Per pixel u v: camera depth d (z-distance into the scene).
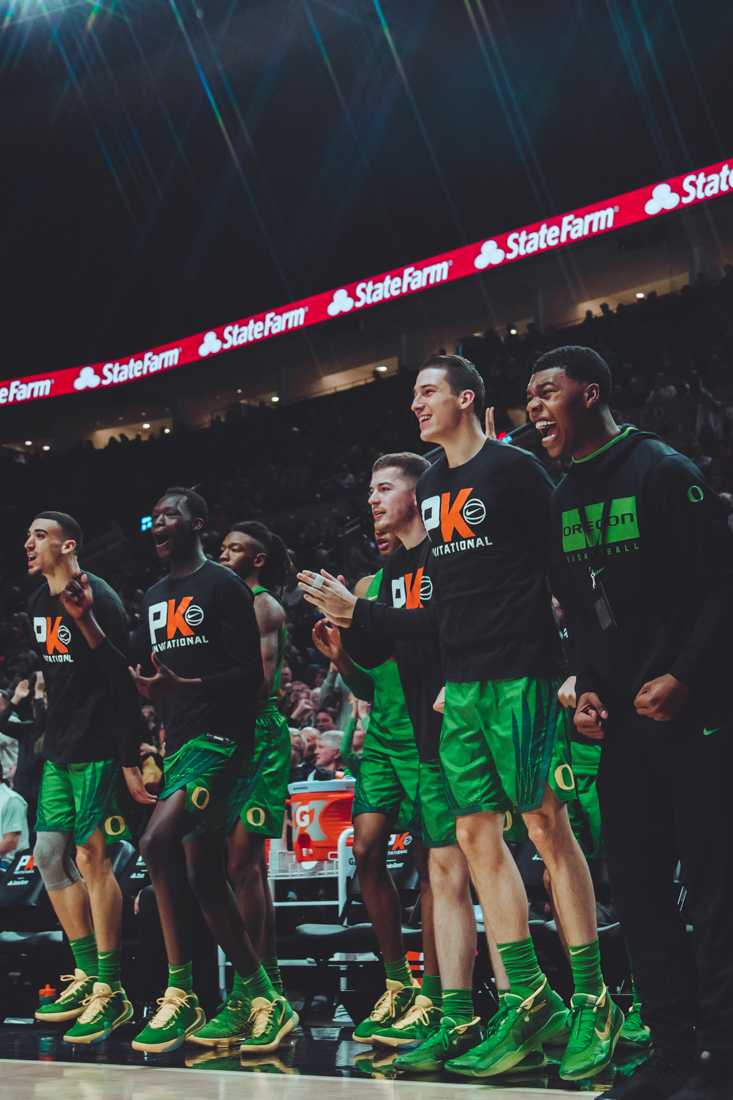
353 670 3.95
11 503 23.61
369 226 22.92
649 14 18.81
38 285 24.38
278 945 5.03
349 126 21.86
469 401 3.34
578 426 2.68
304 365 23.20
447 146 21.75
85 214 23.42
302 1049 3.89
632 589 2.55
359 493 18.83
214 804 3.94
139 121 21.81
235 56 20.55
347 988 5.42
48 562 4.41
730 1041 2.27
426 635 3.44
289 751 4.54
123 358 23.06
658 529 2.54
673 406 15.80
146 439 24.77
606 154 20.59
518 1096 2.77
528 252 17.88
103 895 4.30
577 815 4.17
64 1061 3.71
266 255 23.61
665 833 2.51
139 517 22.28
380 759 3.99
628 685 2.53
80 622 4.24
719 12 18.48
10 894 5.86
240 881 4.33
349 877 5.32
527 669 3.18
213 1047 3.93
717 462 13.86
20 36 19.89
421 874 3.89
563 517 2.70
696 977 2.46
